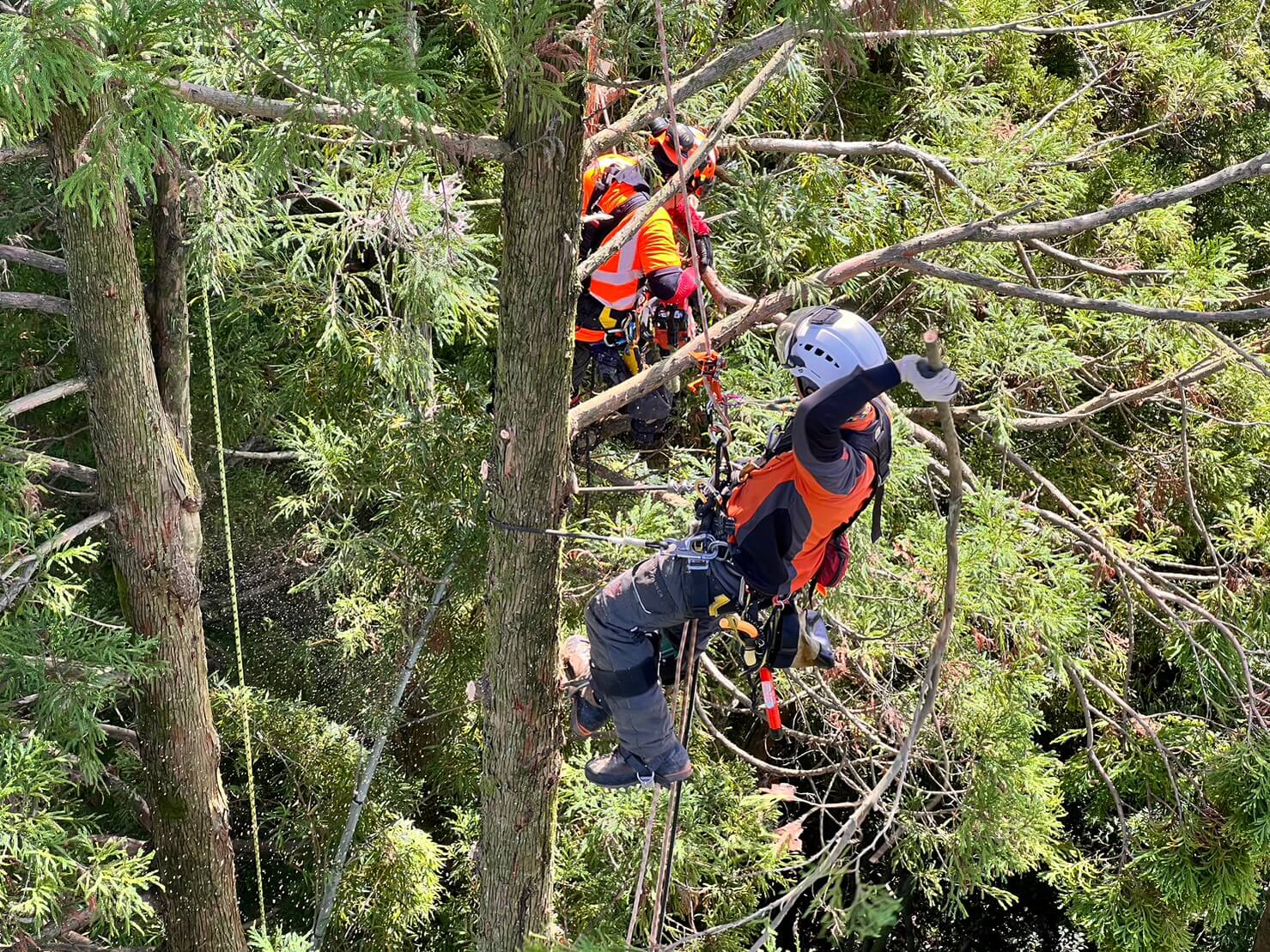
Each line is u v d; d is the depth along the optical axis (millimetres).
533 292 3504
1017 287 4727
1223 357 6703
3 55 2508
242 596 9023
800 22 2686
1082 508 8945
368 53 2627
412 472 6664
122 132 2730
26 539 5496
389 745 8758
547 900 4777
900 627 6262
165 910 6320
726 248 6980
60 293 7574
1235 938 10469
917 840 6879
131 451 5418
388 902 7680
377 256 6156
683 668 3627
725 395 3795
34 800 5535
